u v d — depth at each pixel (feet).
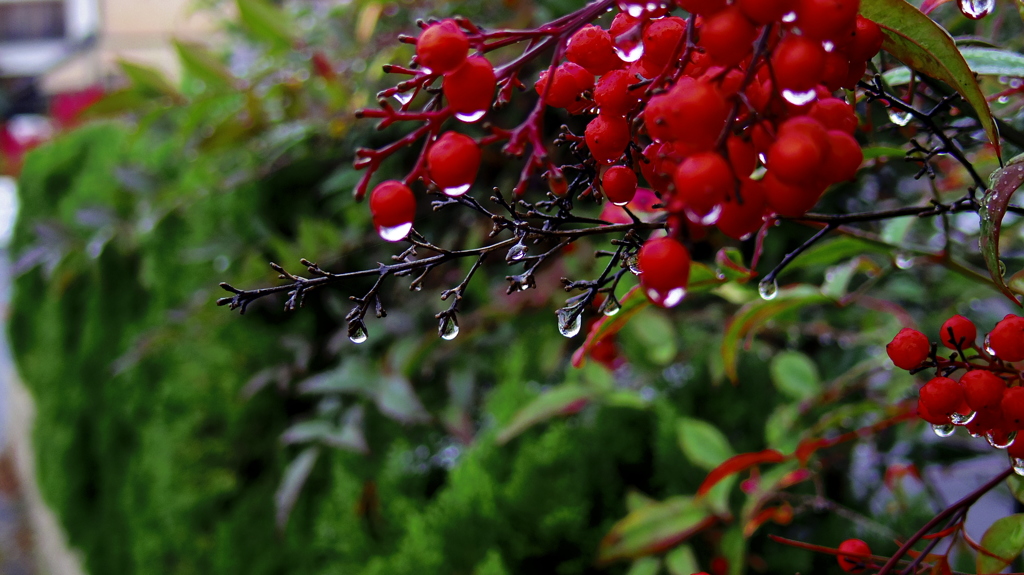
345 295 2.61
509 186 2.37
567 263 2.13
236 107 2.97
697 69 0.96
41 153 4.96
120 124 4.41
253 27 2.57
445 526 1.84
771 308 1.33
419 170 0.97
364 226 2.58
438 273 2.45
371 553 2.09
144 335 2.84
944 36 0.99
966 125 1.17
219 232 2.78
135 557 3.37
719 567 1.69
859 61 0.96
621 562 1.78
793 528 1.82
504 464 1.94
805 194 0.91
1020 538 1.06
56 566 4.66
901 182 2.07
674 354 1.88
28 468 6.11
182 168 3.37
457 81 0.95
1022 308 1.01
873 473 1.95
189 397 2.74
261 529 2.64
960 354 1.02
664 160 0.93
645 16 0.96
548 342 2.10
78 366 3.93
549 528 1.77
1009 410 0.99
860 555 1.09
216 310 2.66
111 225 3.14
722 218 0.93
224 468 2.68
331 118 2.60
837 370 2.05
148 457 3.10
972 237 1.65
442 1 2.63
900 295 1.97
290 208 2.94
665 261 0.91
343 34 2.72
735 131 0.92
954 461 1.86
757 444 1.87
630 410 1.91
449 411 2.13
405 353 2.22
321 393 2.68
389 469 2.15
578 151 1.04
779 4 0.89
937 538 1.07
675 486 1.81
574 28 0.97
